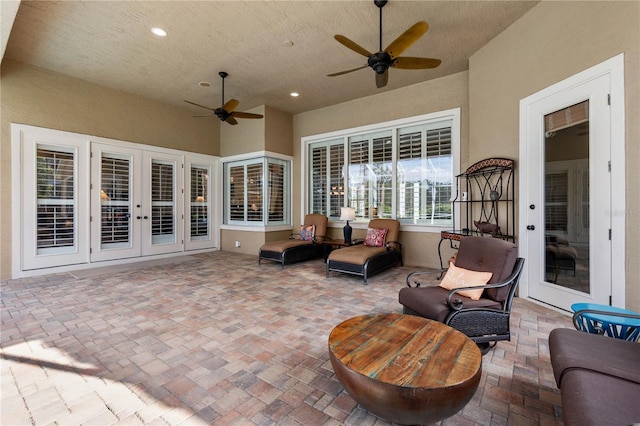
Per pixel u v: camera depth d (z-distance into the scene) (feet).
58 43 12.86
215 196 23.49
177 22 11.41
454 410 4.17
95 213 17.16
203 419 5.09
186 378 6.28
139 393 5.78
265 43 12.92
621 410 3.43
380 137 19.13
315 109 21.65
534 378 6.22
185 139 21.50
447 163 16.65
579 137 9.22
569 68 9.43
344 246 18.31
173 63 14.70
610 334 6.07
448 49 13.43
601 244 8.52
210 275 15.39
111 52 13.62
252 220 21.90
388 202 18.90
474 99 13.79
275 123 21.54
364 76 16.15
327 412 5.26
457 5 10.55
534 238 10.89
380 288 13.05
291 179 22.90
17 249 14.58
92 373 6.44
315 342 7.92
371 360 4.71
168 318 9.52
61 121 15.88
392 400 4.07
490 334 7.18
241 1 10.27
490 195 12.51
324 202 21.81
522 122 11.28
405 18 11.22
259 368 6.67
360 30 11.98
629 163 7.85
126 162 18.49
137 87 17.72
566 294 9.64
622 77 7.96
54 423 4.98
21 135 14.66
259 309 10.38
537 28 10.57
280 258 17.25
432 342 5.33
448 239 15.39
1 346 7.61
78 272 15.78
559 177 9.95
